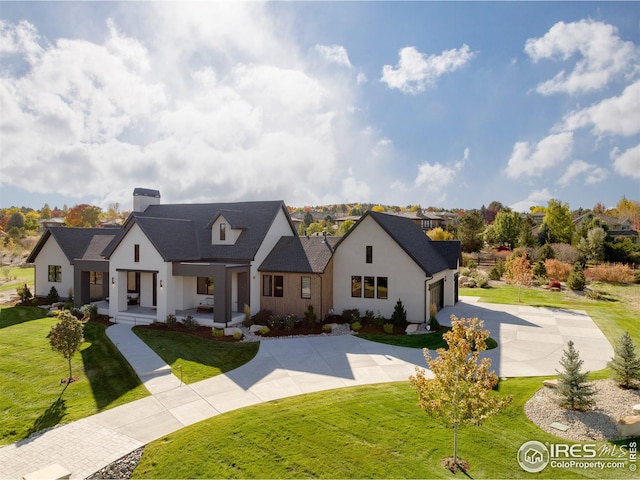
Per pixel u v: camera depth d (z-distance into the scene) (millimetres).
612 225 83625
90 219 105750
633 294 35875
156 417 13289
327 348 20406
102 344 20828
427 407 10336
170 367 17656
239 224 28297
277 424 12484
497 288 40000
